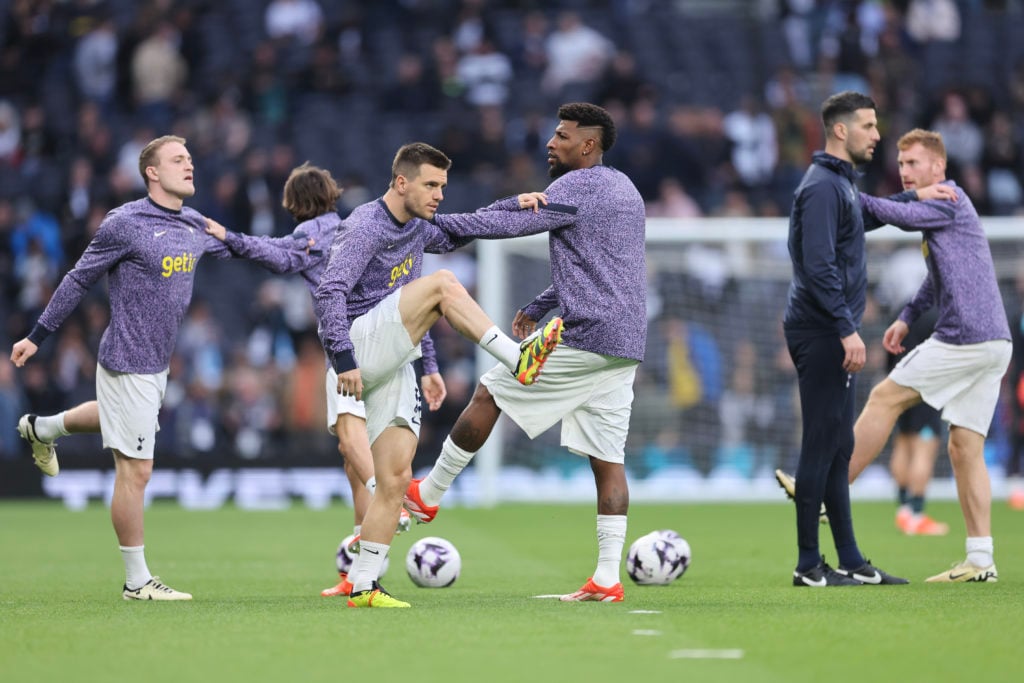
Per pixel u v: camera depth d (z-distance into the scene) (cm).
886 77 6806
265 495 5450
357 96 6969
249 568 3030
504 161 6431
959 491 2569
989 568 2539
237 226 6009
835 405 2444
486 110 6488
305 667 1529
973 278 2539
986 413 2550
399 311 2062
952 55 7319
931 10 7406
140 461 2320
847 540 2509
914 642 1698
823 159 2411
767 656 1594
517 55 7031
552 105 6794
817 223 2373
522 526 4231
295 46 7100
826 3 7338
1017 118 6988
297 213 2612
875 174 6550
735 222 4931
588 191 2144
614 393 2166
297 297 5706
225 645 1684
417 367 5441
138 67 6812
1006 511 4591
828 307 2361
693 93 7112
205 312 5728
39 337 2320
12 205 6431
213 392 5612
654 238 4919
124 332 2298
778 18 7569
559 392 2156
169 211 2330
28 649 1667
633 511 4869
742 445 5303
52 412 5600
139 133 6269
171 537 3950
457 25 7169
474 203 6303
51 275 6009
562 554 3319
